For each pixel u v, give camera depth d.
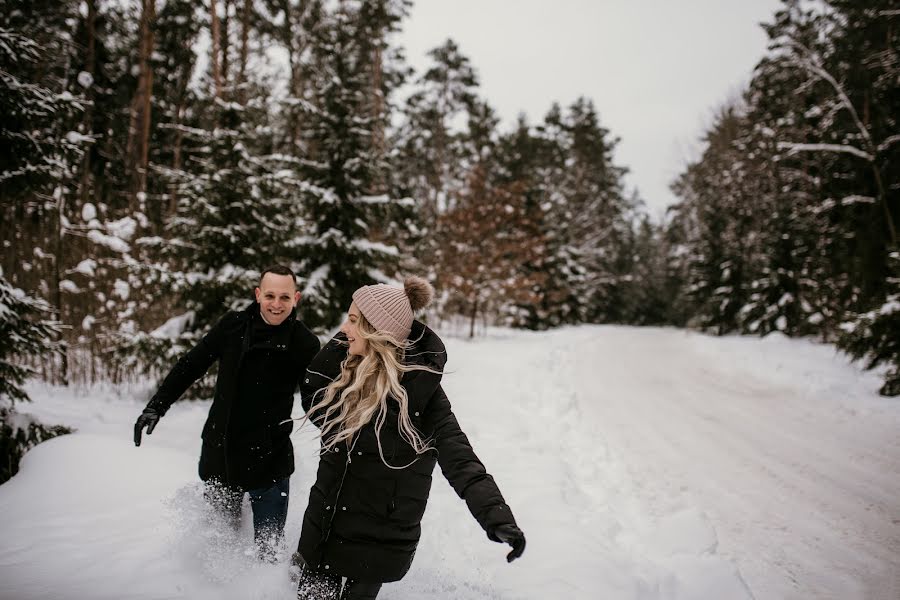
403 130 30.53
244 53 18.20
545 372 12.02
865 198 14.25
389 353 1.93
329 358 2.19
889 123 13.73
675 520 4.17
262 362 2.60
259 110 8.64
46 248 9.73
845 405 8.79
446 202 30.47
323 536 1.89
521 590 2.75
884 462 5.82
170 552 2.62
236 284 7.82
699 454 6.11
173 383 2.67
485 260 20.84
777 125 23.05
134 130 17.02
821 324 19.69
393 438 1.93
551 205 33.28
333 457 1.97
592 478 5.22
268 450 2.65
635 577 3.04
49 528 2.94
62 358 8.57
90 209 9.29
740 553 3.72
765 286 23.48
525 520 3.77
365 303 2.00
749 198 28.86
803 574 3.43
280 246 9.12
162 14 15.69
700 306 33.25
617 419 7.88
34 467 3.67
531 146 35.00
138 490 3.47
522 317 29.64
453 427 2.00
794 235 22.53
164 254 8.21
